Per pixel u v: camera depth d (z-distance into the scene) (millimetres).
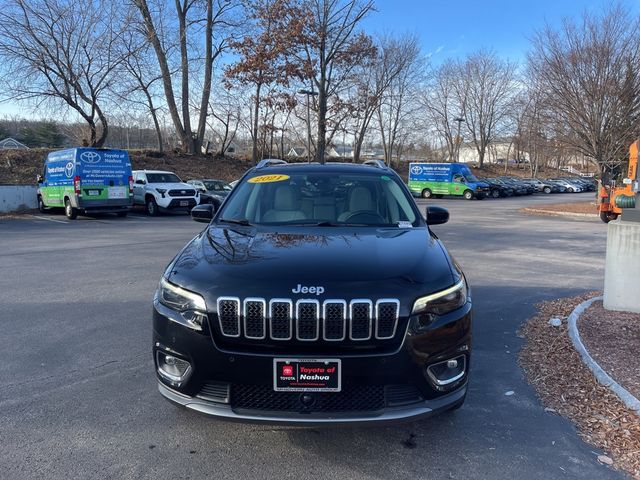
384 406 2877
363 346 2850
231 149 45031
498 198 40719
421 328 2896
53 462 3004
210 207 4727
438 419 3572
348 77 34156
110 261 9531
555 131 22156
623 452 3162
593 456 3133
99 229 15328
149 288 7328
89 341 5098
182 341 2953
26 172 25312
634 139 19453
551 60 20766
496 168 73438
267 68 31406
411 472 2947
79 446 3180
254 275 2998
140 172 21219
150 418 3539
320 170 4926
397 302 2867
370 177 4828
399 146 61438
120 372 4336
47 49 24891
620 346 4770
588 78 19750
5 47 24266
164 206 19969
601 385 4016
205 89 35281
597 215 20969
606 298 6020
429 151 74438
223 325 2881
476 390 4047
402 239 3729
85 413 3607
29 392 3941
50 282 7707
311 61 31797
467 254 10664
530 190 46594
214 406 2912
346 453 3133
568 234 14477
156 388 4027
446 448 3203
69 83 26203
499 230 15531
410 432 3393
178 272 3195
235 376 2854
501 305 6562
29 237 13227
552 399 3885
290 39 30469
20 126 64375
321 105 32844
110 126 40125
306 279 2938
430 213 4672
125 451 3127
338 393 2838
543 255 10586
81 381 4152
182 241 12414
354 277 2965
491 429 3443
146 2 28844
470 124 68312
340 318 2822
